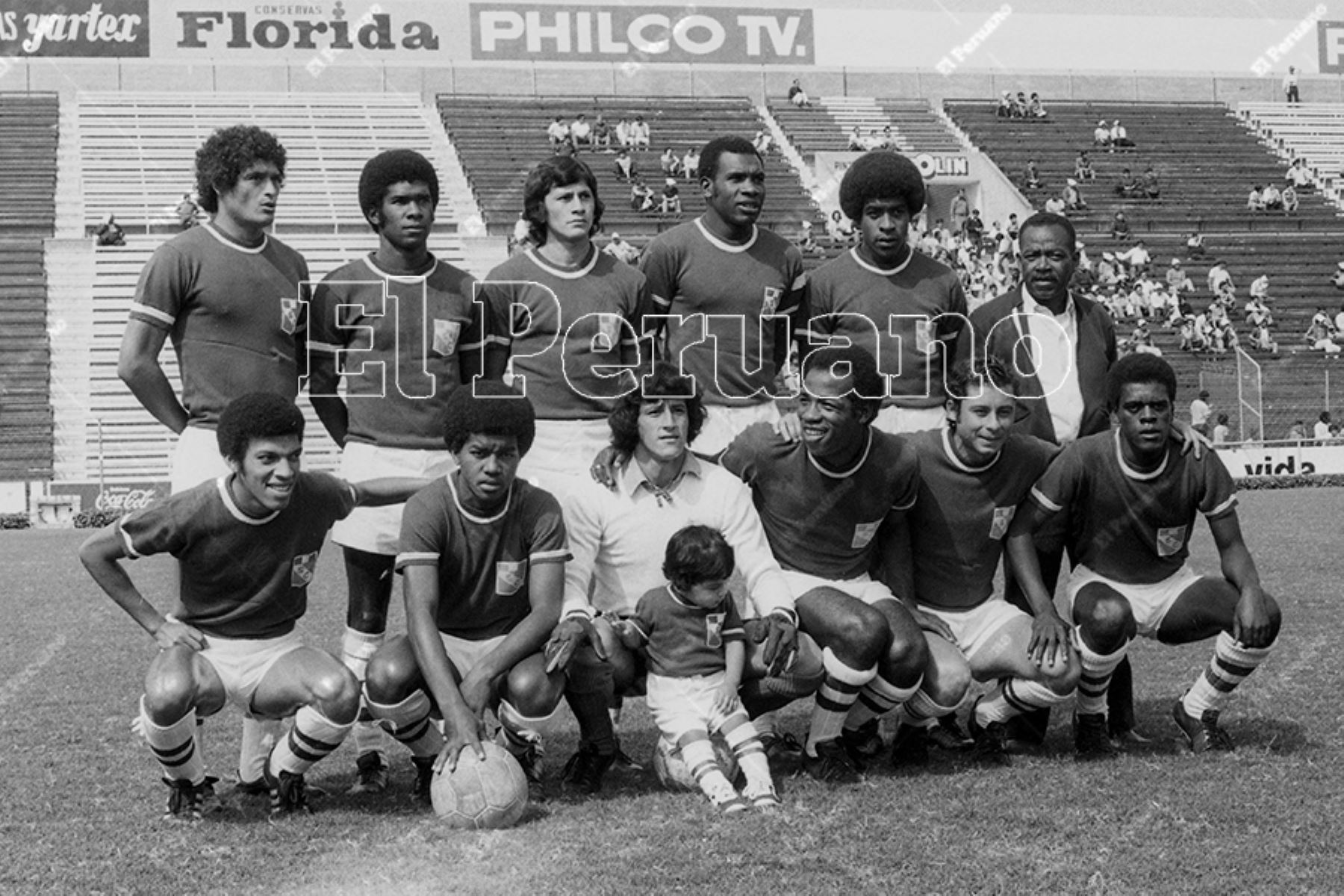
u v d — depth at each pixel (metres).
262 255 5.55
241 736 6.31
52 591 12.76
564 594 5.15
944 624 5.74
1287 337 32.31
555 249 6.05
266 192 5.46
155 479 24.52
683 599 5.13
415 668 4.97
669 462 5.34
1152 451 5.46
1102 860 4.14
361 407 5.79
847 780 5.23
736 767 5.17
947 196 40.50
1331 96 44.09
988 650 5.57
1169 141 41.28
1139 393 5.39
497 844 4.47
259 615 5.03
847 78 42.12
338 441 6.09
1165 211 37.31
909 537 5.75
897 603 5.50
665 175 35.88
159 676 4.78
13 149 33.25
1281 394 28.45
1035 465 5.66
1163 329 31.50
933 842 4.36
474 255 31.55
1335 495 23.14
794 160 38.38
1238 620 5.41
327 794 5.30
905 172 6.10
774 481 5.54
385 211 5.68
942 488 5.61
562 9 39.94
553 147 36.56
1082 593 5.56
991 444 5.43
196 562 4.94
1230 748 5.57
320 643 9.06
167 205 31.78
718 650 5.21
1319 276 35.28
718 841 4.41
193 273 5.41
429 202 5.72
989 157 39.47
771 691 5.31
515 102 38.62
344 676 4.87
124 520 4.87
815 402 5.22
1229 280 33.34
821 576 5.63
